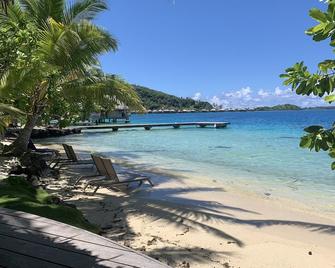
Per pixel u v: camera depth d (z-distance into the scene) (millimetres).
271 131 42844
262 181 13891
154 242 7031
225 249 6863
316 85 2240
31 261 3867
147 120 90125
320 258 6578
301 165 17672
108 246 4262
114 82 17984
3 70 9297
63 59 14992
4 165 14508
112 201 10156
